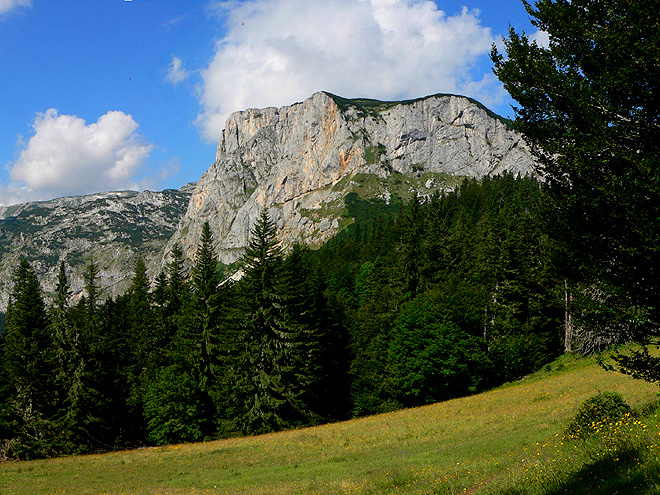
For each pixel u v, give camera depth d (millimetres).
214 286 53719
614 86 10070
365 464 22891
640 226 9328
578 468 10125
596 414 17250
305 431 40500
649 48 9211
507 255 60062
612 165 10227
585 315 11016
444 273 69000
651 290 9844
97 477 28875
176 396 46531
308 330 49188
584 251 10750
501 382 54875
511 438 22016
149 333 56156
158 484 25156
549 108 11258
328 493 16641
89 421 45594
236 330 48031
